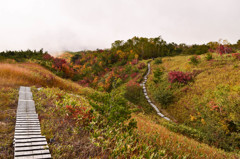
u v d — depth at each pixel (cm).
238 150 897
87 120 554
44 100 777
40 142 366
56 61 3378
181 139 684
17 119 488
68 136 433
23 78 1275
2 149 333
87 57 9144
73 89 1560
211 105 1379
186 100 1767
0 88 849
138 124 763
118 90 582
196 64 2562
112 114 499
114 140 441
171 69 2991
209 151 636
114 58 5847
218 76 1916
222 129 1082
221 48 2817
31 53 3747
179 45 7319
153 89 2422
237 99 1184
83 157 341
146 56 5956
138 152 409
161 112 1798
